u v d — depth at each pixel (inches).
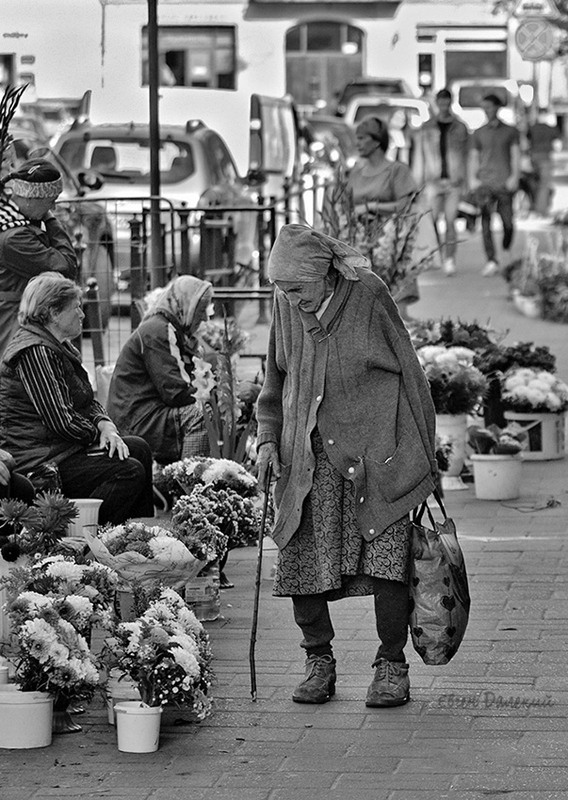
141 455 713.0
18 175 799.7
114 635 496.1
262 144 1819.6
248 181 1620.3
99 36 1433.3
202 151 1576.0
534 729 494.9
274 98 1916.8
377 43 3019.2
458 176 1958.7
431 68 3038.9
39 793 448.1
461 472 954.1
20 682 492.7
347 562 523.2
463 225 2640.3
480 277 1950.1
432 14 3016.7
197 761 472.4
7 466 601.0
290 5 2650.1
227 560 756.0
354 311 524.4
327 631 535.2
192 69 2576.3
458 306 1729.8
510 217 1991.9
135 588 527.8
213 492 668.1
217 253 1327.5
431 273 1983.3
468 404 934.4
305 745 485.1
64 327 675.4
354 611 649.6
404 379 526.6
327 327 523.8
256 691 539.8
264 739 491.2
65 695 492.7
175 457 829.2
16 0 1418.6
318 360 524.4
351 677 555.2
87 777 461.1
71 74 1461.6
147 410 831.1
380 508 517.7
